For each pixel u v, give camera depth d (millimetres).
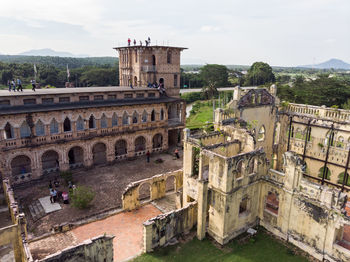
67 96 42406
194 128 71562
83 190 32188
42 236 27047
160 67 59656
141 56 59625
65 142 40312
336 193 22828
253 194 28219
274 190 27625
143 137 49531
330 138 36375
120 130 46156
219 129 32188
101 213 31547
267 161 28406
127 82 65125
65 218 30312
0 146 35156
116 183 39062
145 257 24250
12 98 37656
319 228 24141
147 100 50750
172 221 26438
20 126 36594
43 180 39312
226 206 25266
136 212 32125
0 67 126938
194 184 28422
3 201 33469
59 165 40750
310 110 38531
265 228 29078
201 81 157875
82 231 28234
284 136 42156
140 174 42438
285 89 85250
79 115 41438
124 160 47875
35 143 38031
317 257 24484
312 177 38406
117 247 25750
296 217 25906
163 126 51719
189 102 127062
